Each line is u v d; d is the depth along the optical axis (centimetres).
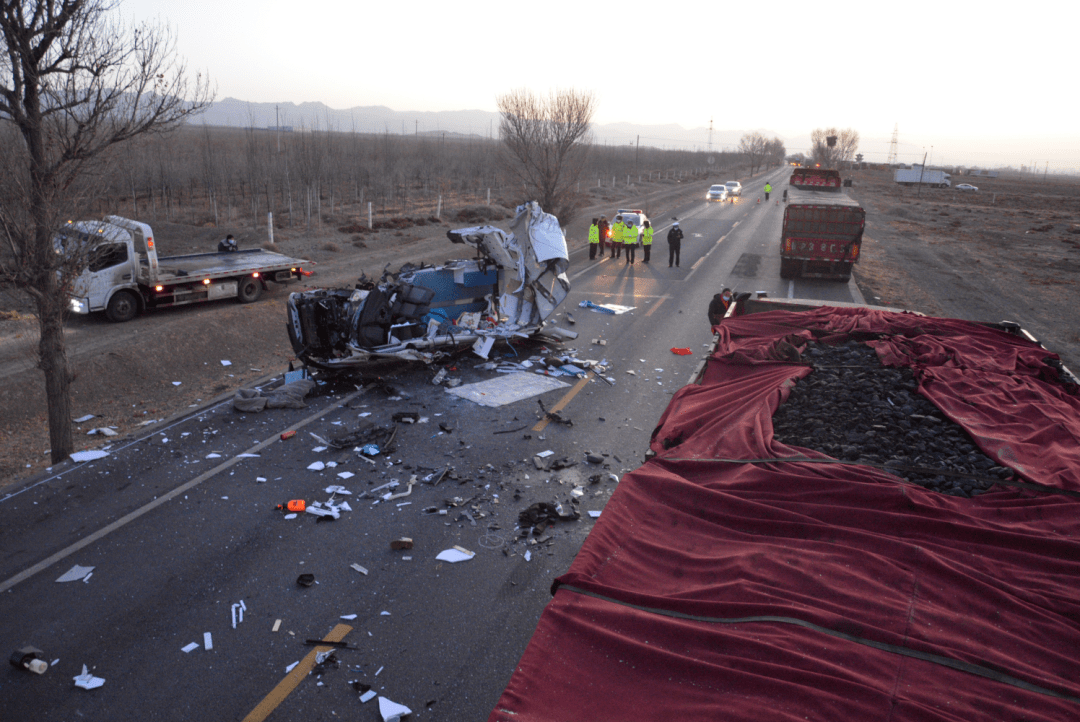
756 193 6781
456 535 696
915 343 735
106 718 460
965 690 238
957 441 475
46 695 480
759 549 335
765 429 485
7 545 670
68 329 1451
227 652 525
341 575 628
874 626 269
